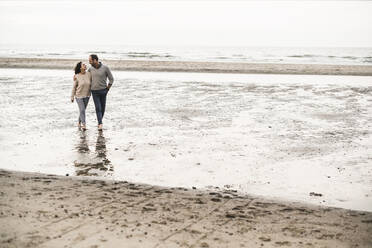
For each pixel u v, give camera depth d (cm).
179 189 589
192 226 436
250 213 486
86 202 514
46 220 444
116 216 462
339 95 1770
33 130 1043
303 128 1078
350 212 497
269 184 624
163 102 1559
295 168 713
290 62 4909
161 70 3262
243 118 1227
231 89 2000
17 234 403
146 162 750
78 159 769
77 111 1354
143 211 483
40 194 546
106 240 392
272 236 411
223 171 695
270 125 1121
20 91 1895
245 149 852
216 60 5256
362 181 640
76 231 414
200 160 765
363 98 1675
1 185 591
